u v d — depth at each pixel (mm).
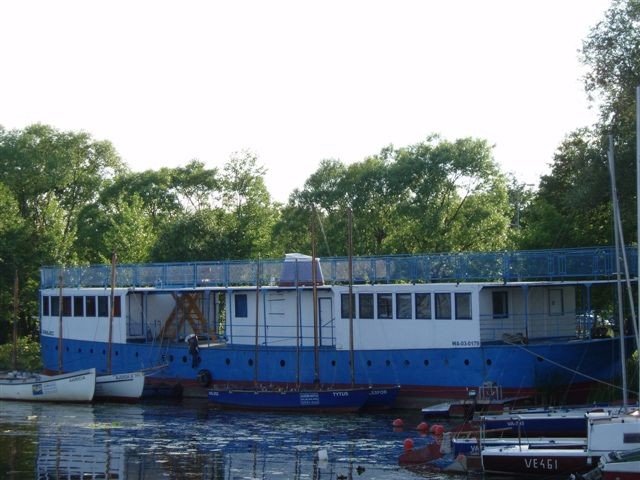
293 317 52844
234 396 50219
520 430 36562
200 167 86938
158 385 54500
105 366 57750
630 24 48281
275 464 36375
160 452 38938
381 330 48750
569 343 45438
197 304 57594
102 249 87062
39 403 54031
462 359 46375
